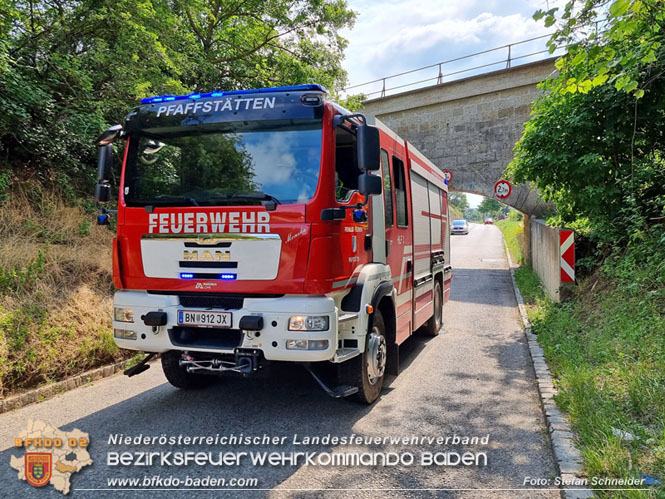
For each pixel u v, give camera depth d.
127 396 5.38
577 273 9.90
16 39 9.05
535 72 17.27
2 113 8.27
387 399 5.28
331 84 16.77
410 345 7.87
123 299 4.63
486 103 18.59
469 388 5.64
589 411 4.23
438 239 8.81
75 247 8.02
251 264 4.22
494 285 15.38
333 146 4.30
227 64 14.88
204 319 4.29
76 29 9.55
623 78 5.30
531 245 17.45
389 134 5.82
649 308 6.48
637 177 8.65
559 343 6.91
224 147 4.47
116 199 10.16
